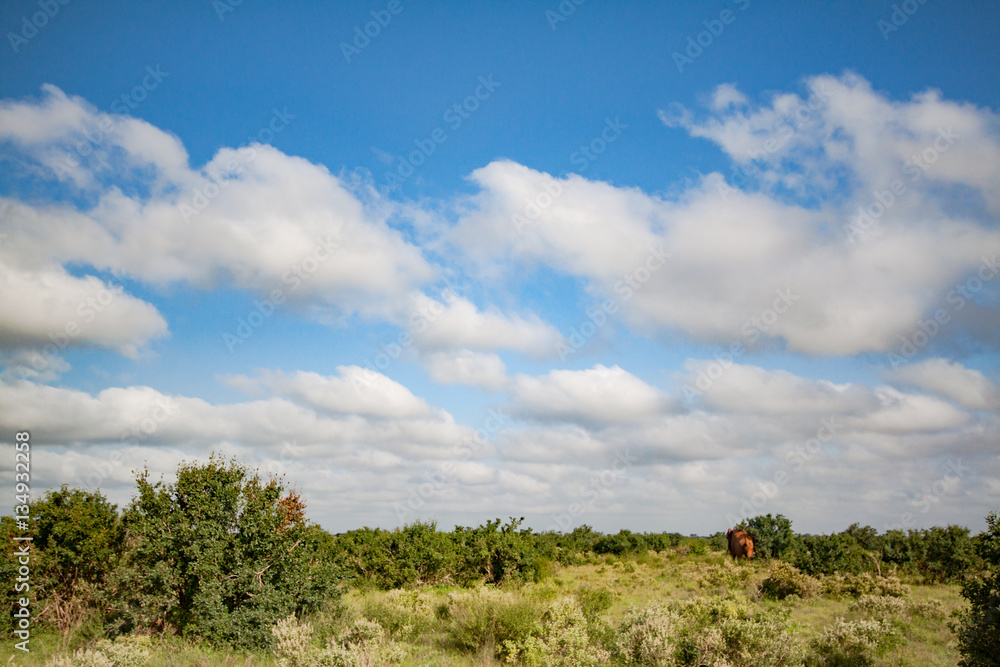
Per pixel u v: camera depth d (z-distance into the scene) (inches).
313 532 678.5
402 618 652.1
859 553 1375.5
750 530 1697.8
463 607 636.7
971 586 466.0
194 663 494.6
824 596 976.3
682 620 492.4
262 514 637.9
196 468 649.0
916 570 1309.1
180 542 608.7
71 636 585.9
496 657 532.4
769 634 471.8
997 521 462.9
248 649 554.3
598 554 2159.2
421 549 1227.9
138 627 580.4
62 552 641.6
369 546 1232.2
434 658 523.5
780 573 991.0
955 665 476.7
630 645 478.3
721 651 456.8
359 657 469.1
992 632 429.1
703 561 1622.8
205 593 579.8
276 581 631.8
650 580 1253.1
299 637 512.4
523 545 1254.3
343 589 685.9
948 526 1323.8
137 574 590.9
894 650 517.7
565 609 566.9
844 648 497.4
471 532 1384.1
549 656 487.8
